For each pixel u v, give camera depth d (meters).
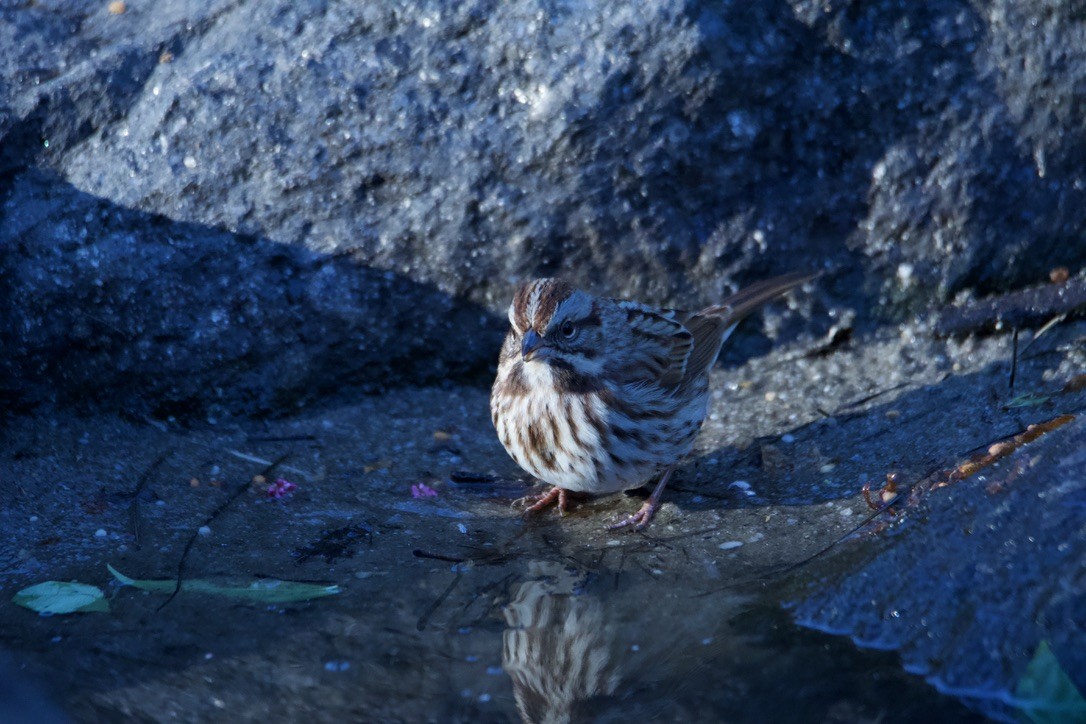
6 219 11.16
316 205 11.20
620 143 11.04
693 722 7.22
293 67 11.09
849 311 11.73
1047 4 11.00
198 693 7.55
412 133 11.08
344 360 11.55
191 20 11.59
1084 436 8.20
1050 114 11.18
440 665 7.86
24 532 9.56
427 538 9.62
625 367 9.77
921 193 11.39
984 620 7.39
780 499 9.81
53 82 11.29
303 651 7.99
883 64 11.15
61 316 11.16
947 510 8.24
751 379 11.73
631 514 9.95
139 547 9.35
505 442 10.08
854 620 7.87
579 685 7.59
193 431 11.27
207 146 11.11
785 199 11.45
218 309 11.22
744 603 8.32
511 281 11.46
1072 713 6.89
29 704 7.39
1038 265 11.54
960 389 10.80
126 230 11.11
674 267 11.54
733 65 10.91
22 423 11.14
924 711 7.14
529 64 10.95
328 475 10.64
